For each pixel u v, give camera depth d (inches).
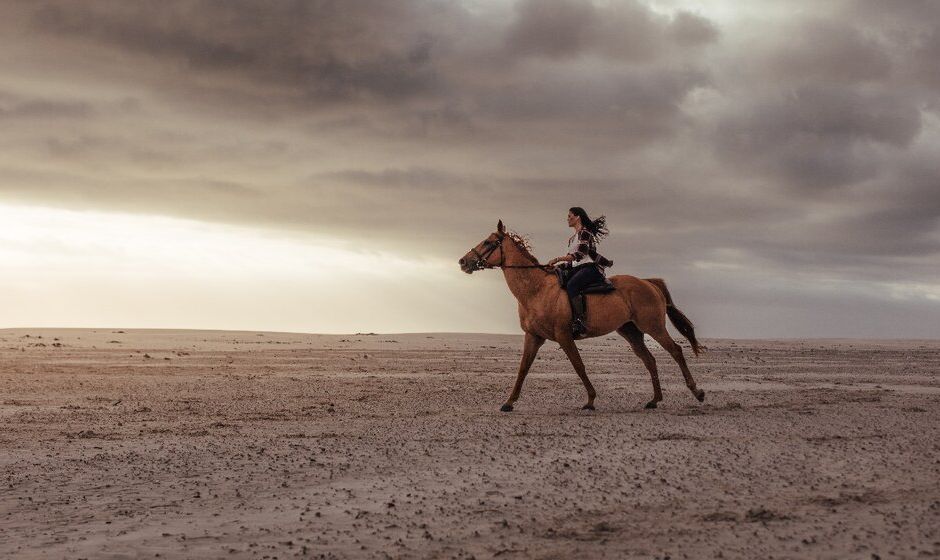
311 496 299.9
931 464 341.1
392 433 454.9
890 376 898.7
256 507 284.2
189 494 306.3
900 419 496.1
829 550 220.5
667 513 267.4
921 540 226.5
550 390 725.3
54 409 584.7
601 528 250.2
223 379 844.6
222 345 1606.8
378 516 269.1
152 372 930.7
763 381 824.9
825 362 1178.0
